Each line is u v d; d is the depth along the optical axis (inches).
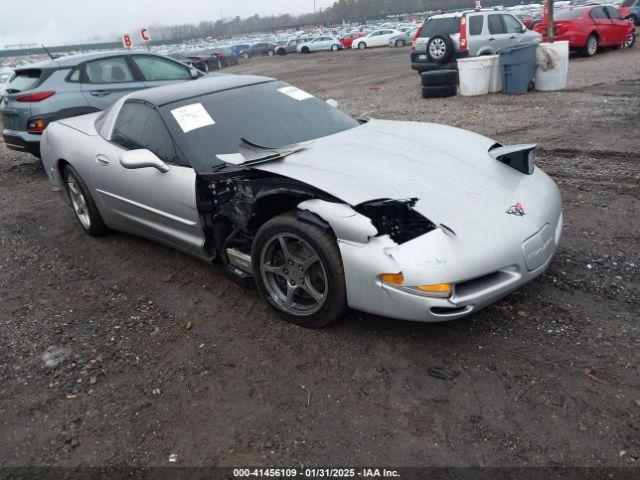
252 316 136.7
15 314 148.0
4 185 298.4
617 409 95.6
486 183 126.1
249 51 1822.1
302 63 1195.3
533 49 420.8
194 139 147.8
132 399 109.4
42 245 200.4
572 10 661.9
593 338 115.3
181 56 1243.8
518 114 350.9
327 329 126.9
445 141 147.6
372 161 130.5
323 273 118.0
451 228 109.4
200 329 133.4
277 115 161.3
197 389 110.9
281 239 122.4
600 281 137.7
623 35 691.4
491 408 98.3
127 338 131.8
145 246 189.2
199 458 93.3
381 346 118.9
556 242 125.8
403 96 489.1
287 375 112.7
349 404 102.7
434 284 103.9
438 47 544.7
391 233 112.3
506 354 112.7
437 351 115.5
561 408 96.9
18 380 118.0
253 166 128.3
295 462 90.5
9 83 317.7
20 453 97.7
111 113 180.1
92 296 155.9
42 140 209.0
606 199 190.1
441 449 90.5
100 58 317.4
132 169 152.6
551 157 246.8
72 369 120.3
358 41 1583.4
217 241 145.9
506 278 112.3
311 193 118.5
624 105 346.9
